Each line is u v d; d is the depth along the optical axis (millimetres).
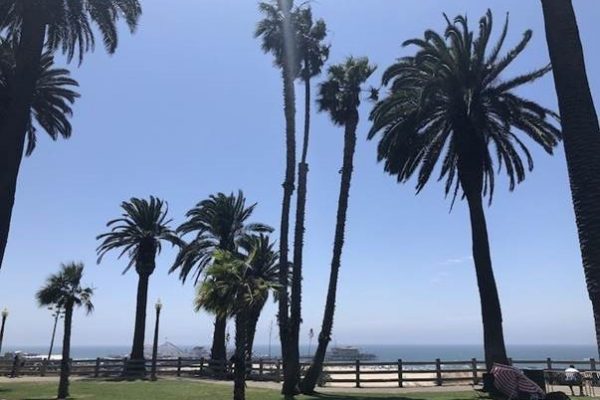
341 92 28656
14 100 18516
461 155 25719
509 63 25750
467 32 25672
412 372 29656
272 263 31406
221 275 18500
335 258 26859
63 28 23688
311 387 25172
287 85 28453
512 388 17922
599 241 8969
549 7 10234
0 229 17203
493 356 23656
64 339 24422
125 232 46062
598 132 9547
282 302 25594
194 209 44062
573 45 9906
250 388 27859
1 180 17594
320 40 29828
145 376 37875
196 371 39562
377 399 21953
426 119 26734
